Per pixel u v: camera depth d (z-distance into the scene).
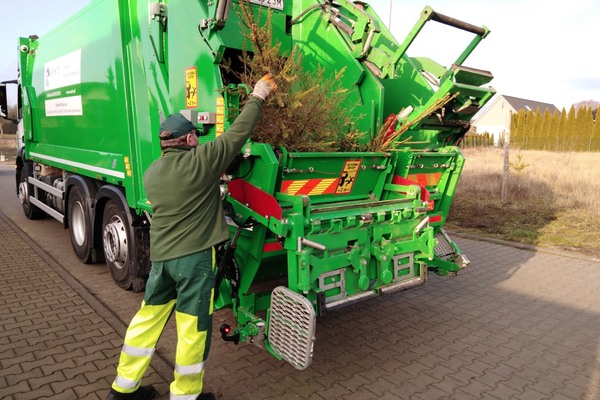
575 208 9.26
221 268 2.92
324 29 4.16
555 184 11.12
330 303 2.98
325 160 3.34
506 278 5.36
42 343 3.50
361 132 4.07
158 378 3.05
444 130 4.22
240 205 2.98
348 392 2.96
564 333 3.91
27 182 7.82
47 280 4.93
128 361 2.64
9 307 4.19
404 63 4.51
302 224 2.79
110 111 4.51
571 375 3.22
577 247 6.66
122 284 4.69
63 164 5.96
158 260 2.53
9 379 2.98
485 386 3.06
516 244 6.81
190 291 2.51
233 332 3.08
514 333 3.90
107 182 4.91
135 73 4.07
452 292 4.89
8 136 38.59
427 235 3.62
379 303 4.57
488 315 4.29
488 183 11.51
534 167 14.73
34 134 7.06
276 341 2.79
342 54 4.08
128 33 4.15
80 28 5.07
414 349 3.59
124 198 4.44
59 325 3.83
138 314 2.69
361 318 4.20
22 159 8.12
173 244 2.50
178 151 2.60
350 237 3.11
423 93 4.39
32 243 6.44
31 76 6.98
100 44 4.60
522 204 9.70
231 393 2.92
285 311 2.73
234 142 2.59
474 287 5.05
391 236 3.40
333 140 3.66
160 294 2.66
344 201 3.71
